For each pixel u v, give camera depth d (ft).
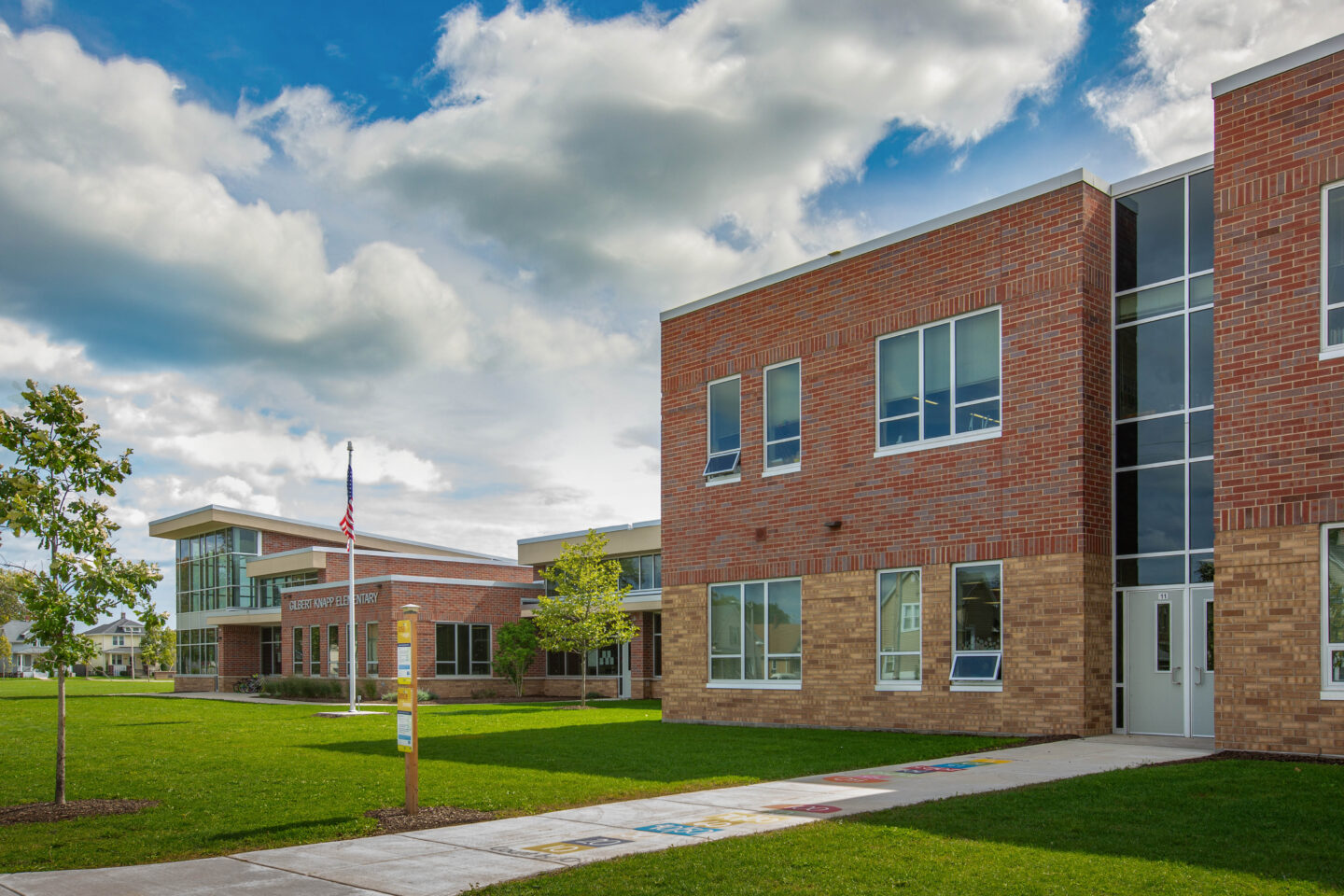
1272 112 47.80
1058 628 55.16
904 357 64.39
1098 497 55.88
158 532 198.39
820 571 67.41
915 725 61.16
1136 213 57.72
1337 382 44.78
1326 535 44.68
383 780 44.96
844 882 24.11
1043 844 27.96
